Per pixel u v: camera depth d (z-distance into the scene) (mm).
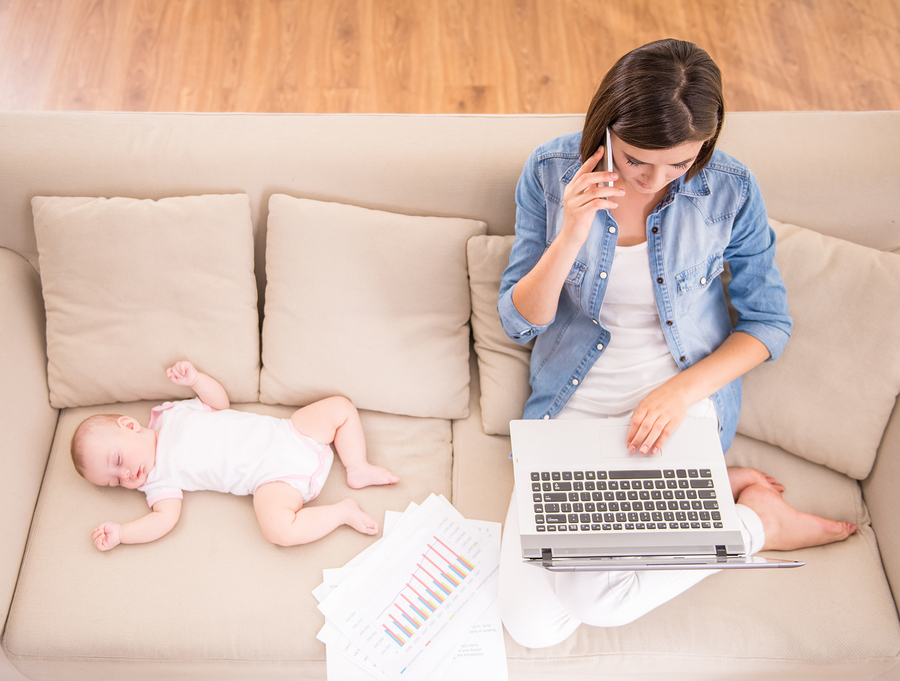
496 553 1440
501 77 2566
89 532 1443
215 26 2637
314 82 2531
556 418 1438
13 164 1553
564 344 1443
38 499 1493
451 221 1587
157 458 1488
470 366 1692
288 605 1364
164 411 1561
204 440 1491
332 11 2689
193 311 1548
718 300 1428
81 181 1565
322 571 1404
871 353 1420
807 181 1521
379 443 1582
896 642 1312
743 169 1283
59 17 2635
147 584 1380
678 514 1240
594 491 1261
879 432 1443
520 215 1415
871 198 1522
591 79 2574
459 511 1487
